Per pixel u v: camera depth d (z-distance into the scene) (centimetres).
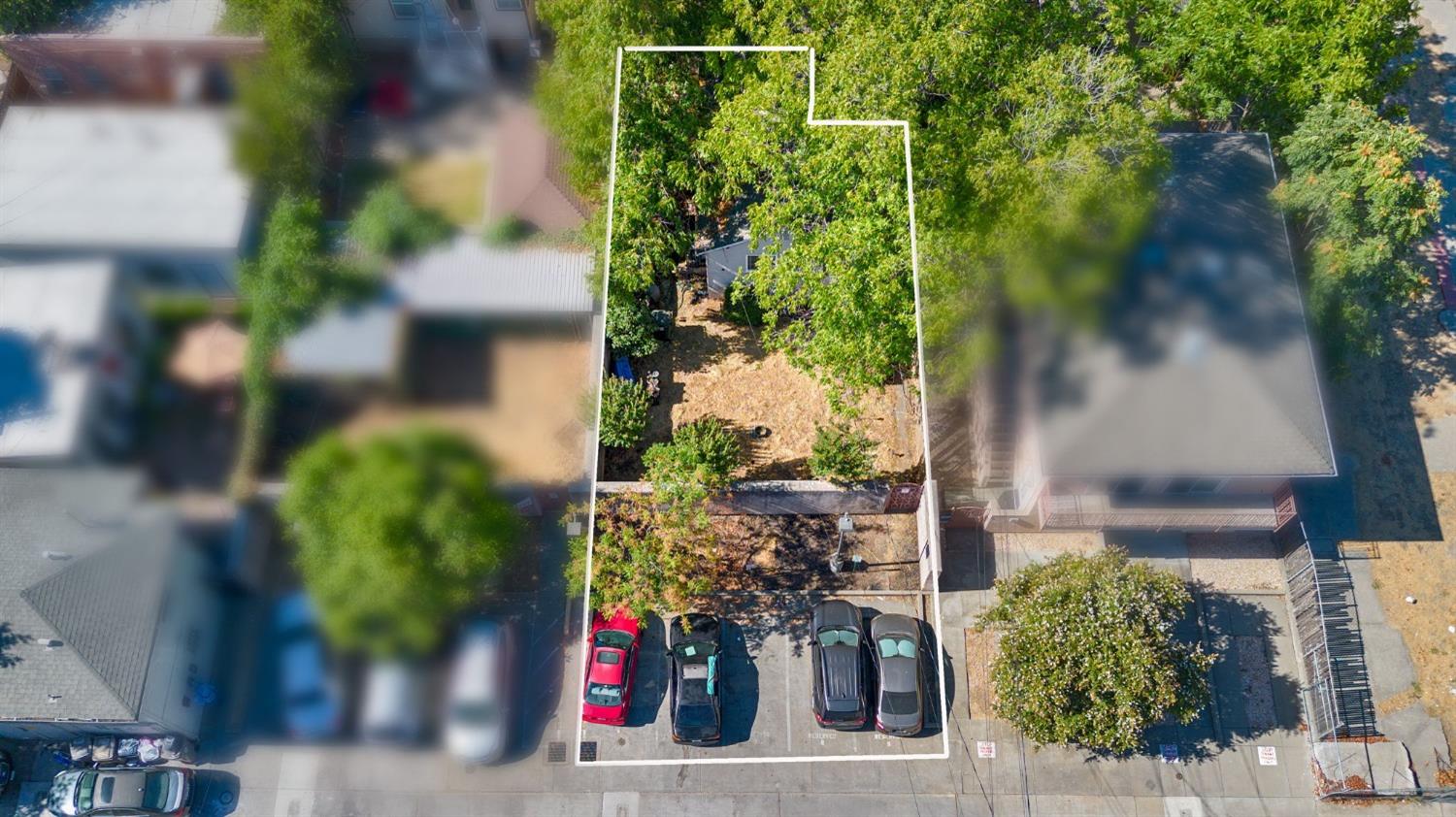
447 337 3422
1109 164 2636
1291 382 2584
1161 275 2698
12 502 2784
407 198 3584
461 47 3947
